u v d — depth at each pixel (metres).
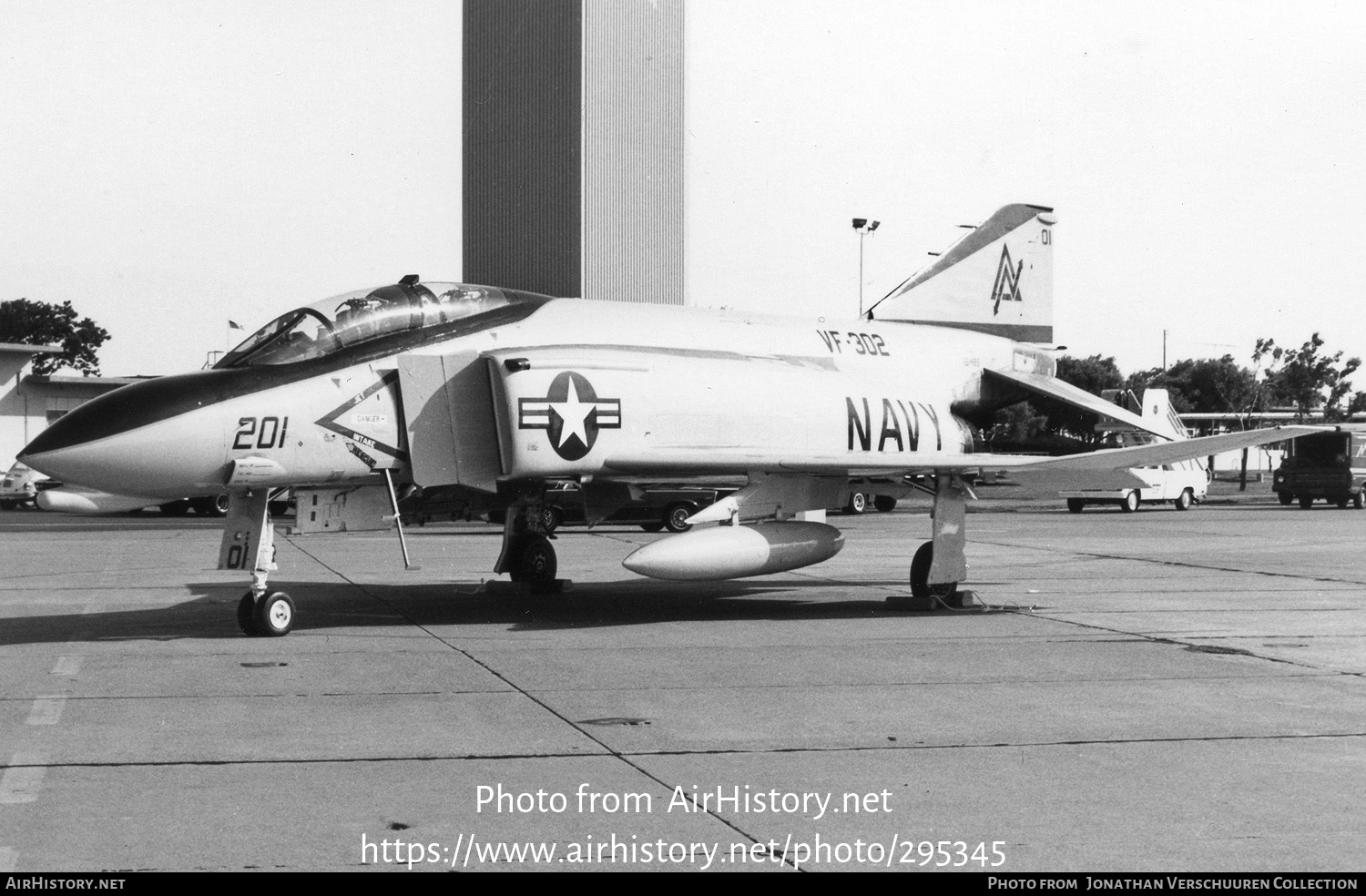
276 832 5.20
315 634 10.98
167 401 10.38
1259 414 72.19
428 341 11.67
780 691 8.34
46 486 39.94
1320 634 11.20
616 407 11.91
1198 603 13.65
